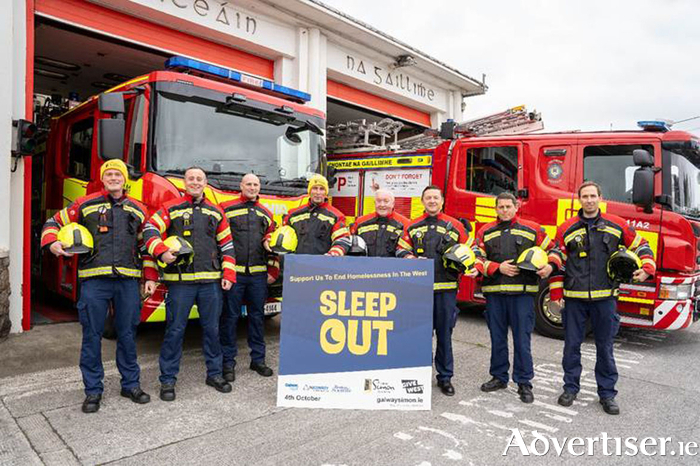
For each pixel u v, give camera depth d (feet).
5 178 18.31
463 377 16.40
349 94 38.78
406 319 13.92
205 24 27.84
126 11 25.61
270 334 21.43
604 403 13.74
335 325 13.78
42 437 11.23
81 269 12.79
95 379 12.78
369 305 13.84
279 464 10.32
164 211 13.71
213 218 14.25
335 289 13.85
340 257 13.93
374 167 29.71
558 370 17.34
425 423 12.65
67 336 19.40
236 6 29.27
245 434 11.70
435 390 15.15
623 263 13.16
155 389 14.43
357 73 37.52
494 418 13.07
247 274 15.65
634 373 17.26
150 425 12.01
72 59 31.14
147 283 13.83
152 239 12.96
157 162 16.99
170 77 17.49
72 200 22.33
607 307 13.70
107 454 10.52
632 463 10.81
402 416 13.08
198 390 14.51
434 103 46.01
